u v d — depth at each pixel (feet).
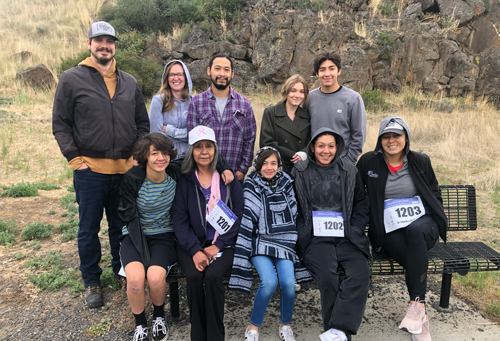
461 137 30.76
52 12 70.33
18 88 40.37
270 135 12.23
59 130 10.48
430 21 56.59
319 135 10.59
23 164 24.06
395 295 11.93
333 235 10.21
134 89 11.37
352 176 10.69
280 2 52.70
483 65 55.42
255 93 50.29
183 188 10.11
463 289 12.16
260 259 9.80
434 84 53.06
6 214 16.98
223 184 10.30
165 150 9.54
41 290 11.66
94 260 11.35
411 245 9.89
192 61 52.37
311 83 48.80
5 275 12.30
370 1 57.41
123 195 9.87
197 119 11.90
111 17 61.05
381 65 52.19
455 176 23.47
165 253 9.76
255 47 51.19
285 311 9.50
